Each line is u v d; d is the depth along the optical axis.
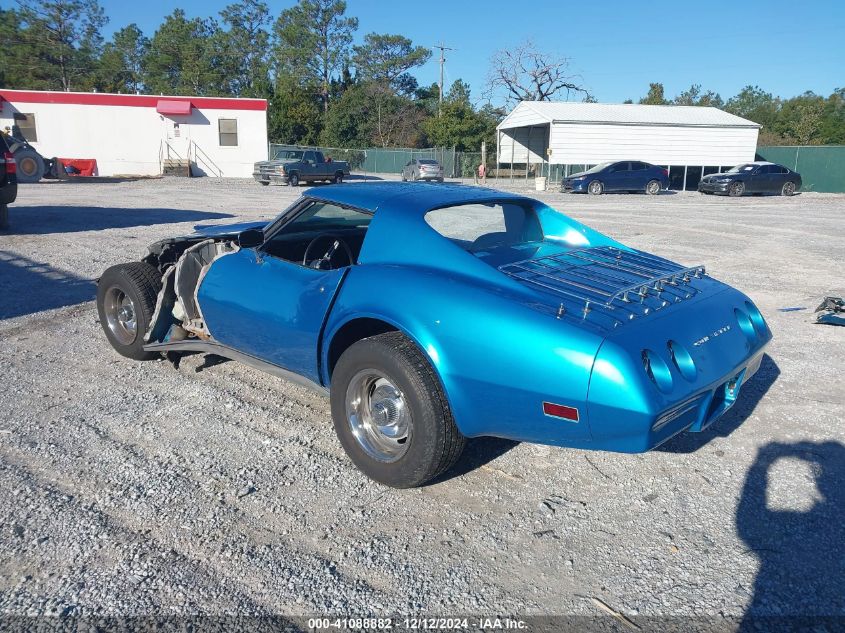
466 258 3.27
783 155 33.97
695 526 3.11
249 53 83.62
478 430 3.08
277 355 3.91
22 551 2.79
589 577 2.73
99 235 11.34
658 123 31.39
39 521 3.00
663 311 3.18
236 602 2.54
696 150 31.97
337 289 3.50
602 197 25.50
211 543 2.89
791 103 69.44
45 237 10.96
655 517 3.17
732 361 3.25
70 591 2.56
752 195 27.98
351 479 3.46
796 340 6.05
